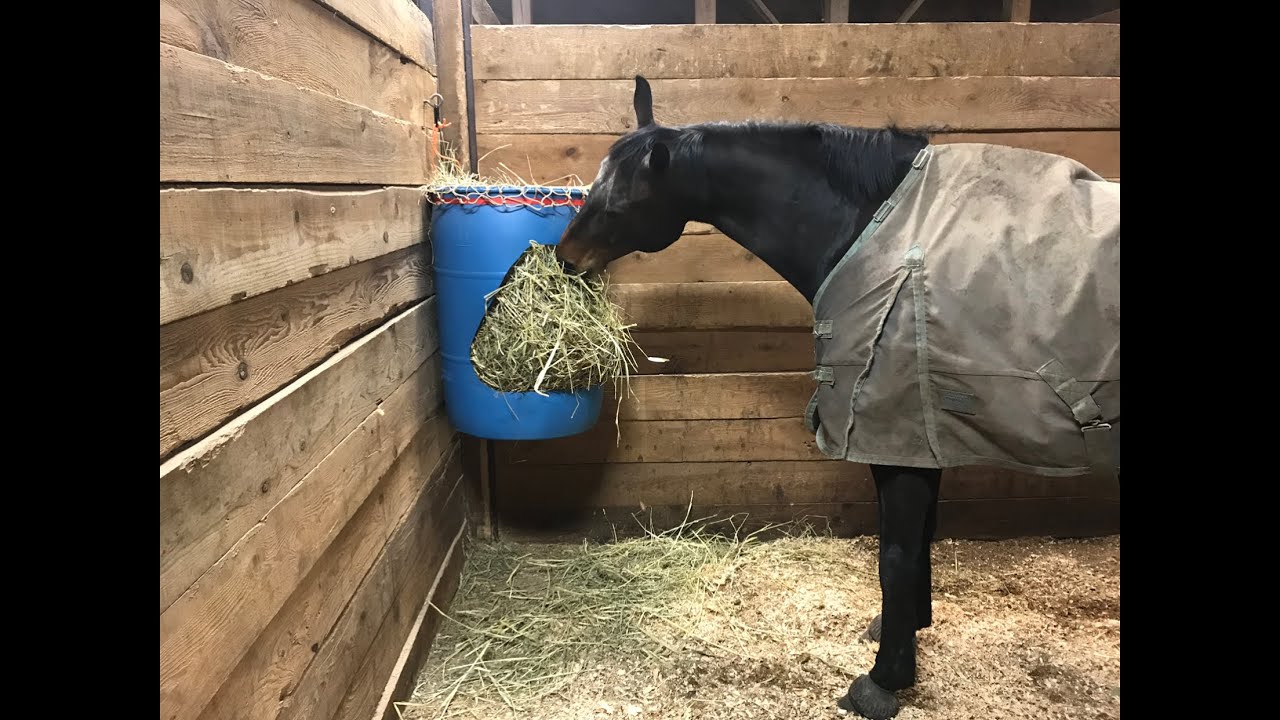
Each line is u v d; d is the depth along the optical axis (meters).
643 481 2.42
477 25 2.12
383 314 1.51
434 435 1.96
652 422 2.38
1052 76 2.18
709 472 2.42
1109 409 1.25
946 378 1.30
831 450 1.48
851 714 1.58
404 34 1.70
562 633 1.88
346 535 1.30
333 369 1.21
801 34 2.12
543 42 2.12
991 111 2.19
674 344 2.35
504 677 1.71
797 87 2.14
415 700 1.62
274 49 1.01
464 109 2.13
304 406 1.08
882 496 1.48
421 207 1.82
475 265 1.74
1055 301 1.25
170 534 0.71
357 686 1.34
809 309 2.29
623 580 2.14
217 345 0.83
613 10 2.93
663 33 2.11
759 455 2.41
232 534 0.85
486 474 2.36
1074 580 2.19
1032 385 1.26
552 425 1.83
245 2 0.92
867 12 2.90
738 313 2.29
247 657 0.91
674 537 2.41
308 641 1.12
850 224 1.46
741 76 2.14
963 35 2.15
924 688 1.66
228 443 0.84
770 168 1.53
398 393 1.60
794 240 1.53
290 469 1.02
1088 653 1.80
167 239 0.71
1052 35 2.16
